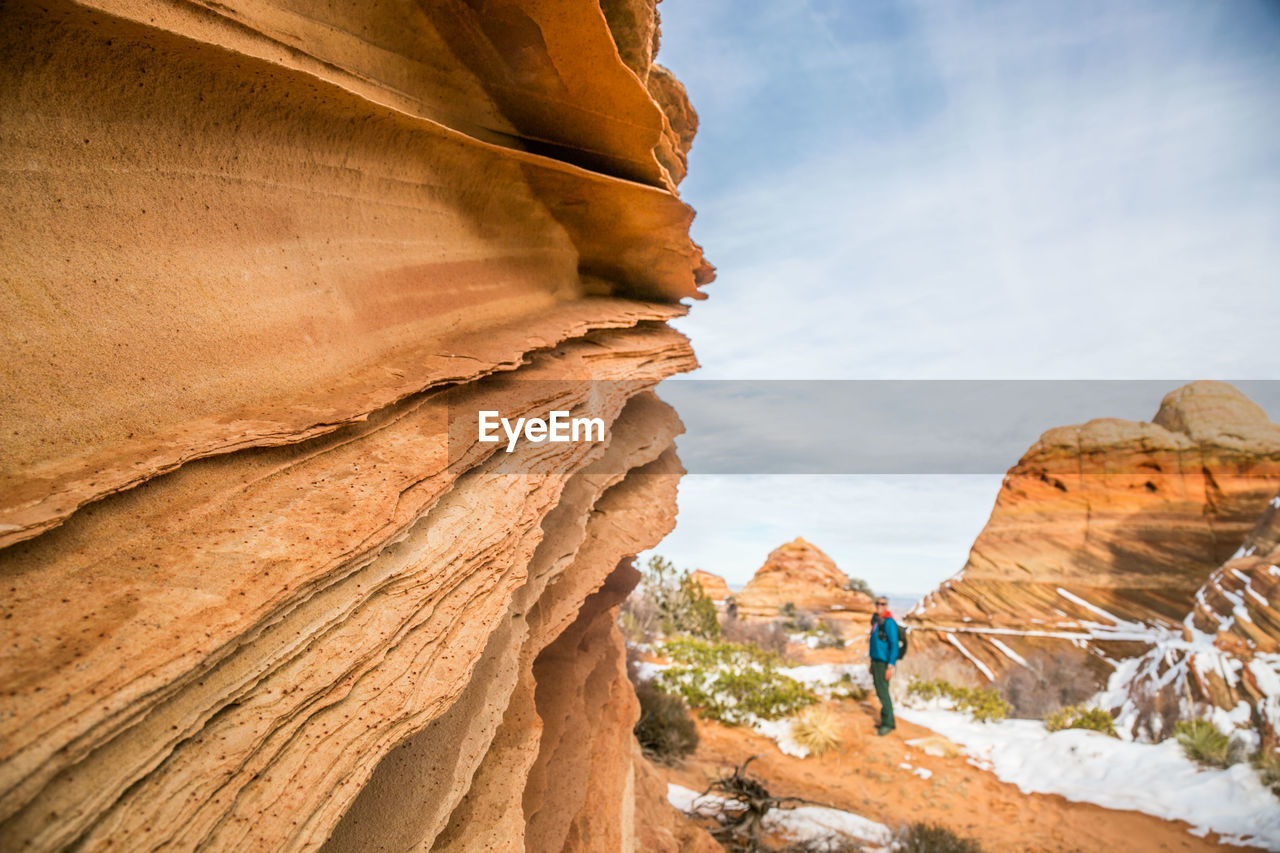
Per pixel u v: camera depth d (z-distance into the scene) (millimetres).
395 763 2043
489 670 2711
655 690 13359
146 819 1050
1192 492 18516
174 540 1422
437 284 3148
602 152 3992
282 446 1842
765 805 8078
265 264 2102
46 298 1454
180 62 1714
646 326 5938
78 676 1022
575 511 4113
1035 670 16250
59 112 1516
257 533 1535
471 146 3115
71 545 1274
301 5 2283
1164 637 15852
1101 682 15688
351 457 2023
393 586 1832
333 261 2447
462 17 2980
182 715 1162
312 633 1476
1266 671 10883
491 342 3184
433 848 2449
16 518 1150
